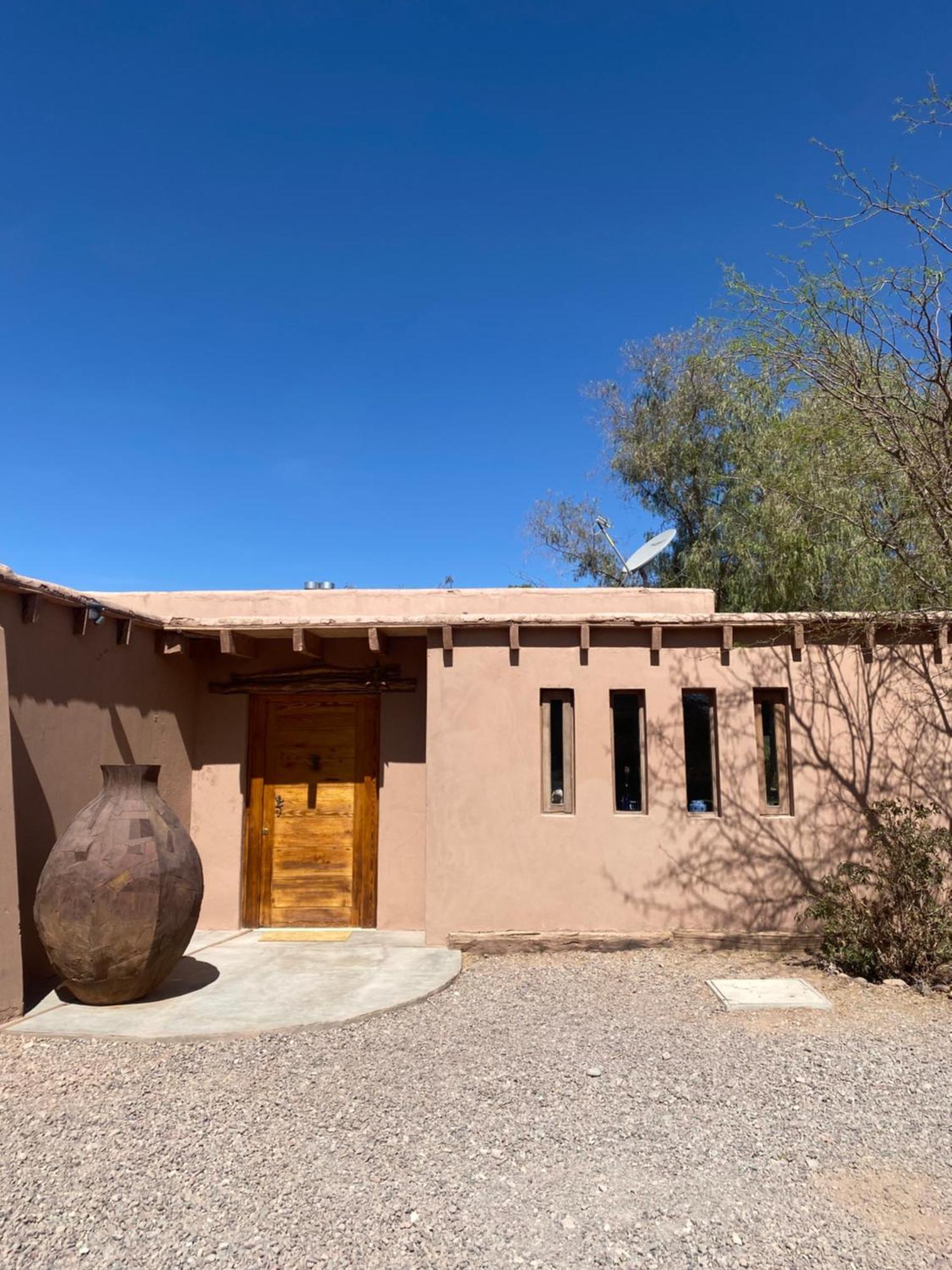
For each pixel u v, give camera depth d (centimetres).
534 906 831
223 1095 478
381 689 942
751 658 856
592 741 852
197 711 968
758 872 827
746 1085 498
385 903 912
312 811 948
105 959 606
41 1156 407
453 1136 429
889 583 1169
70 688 725
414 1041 570
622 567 2259
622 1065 528
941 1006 654
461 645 868
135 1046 559
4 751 609
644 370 2184
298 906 935
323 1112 456
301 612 955
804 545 1315
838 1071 520
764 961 779
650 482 2164
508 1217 355
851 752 841
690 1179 387
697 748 881
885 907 739
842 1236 342
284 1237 339
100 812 639
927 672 850
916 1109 467
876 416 781
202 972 731
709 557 1923
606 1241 338
